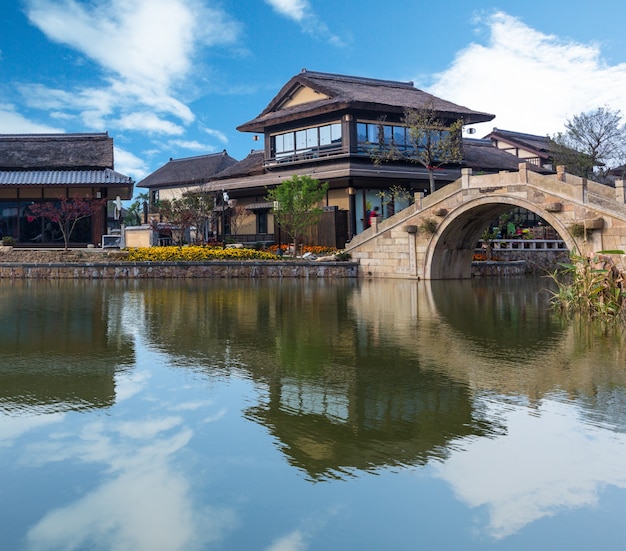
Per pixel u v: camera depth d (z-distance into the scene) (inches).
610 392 347.3
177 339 517.0
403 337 531.2
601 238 879.1
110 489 224.2
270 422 296.4
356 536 192.9
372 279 1240.8
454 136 1530.5
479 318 653.9
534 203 972.6
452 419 299.9
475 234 1222.3
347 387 358.9
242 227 1772.9
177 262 1242.0
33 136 1641.2
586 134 1756.9
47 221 1470.2
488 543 188.7
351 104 1473.9
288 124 1659.7
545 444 267.1
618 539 191.0
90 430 285.6
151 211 2005.4
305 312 700.0
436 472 239.0
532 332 559.2
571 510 209.2
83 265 1209.4
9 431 283.6
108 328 574.6
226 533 194.2
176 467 243.3
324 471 239.8
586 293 679.1
